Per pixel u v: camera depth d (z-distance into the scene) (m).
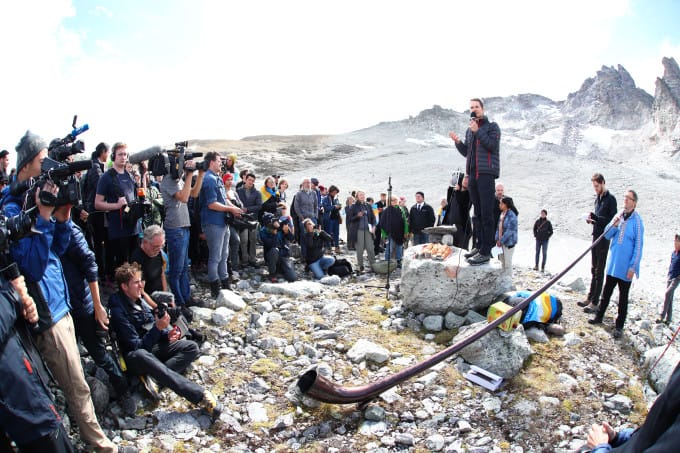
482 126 6.89
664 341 7.58
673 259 9.61
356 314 7.47
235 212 7.57
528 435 4.92
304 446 4.61
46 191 3.52
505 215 9.29
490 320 6.25
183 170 6.64
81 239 4.49
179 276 6.88
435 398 5.40
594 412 5.39
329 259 10.21
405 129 130.00
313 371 5.04
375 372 5.88
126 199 6.59
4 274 3.25
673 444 1.54
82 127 5.02
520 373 5.91
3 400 3.07
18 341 3.26
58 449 3.34
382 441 4.68
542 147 191.88
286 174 58.81
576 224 32.28
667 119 175.75
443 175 51.66
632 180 47.88
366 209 11.26
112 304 5.13
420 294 7.25
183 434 4.60
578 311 8.04
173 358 5.22
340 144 96.44
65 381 3.88
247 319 7.05
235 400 5.21
